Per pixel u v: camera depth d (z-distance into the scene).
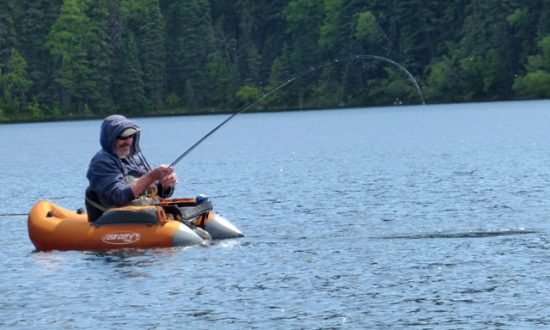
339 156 85.00
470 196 44.75
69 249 30.70
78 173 76.12
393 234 33.34
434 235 32.81
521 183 50.41
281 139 128.50
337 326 21.34
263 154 93.75
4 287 25.92
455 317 21.80
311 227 35.69
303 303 23.39
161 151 111.94
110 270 27.50
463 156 76.88
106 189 30.91
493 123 142.88
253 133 154.38
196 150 109.62
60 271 27.66
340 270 26.98
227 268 27.44
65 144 140.00
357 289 24.67
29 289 25.58
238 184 57.81
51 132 197.25
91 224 30.89
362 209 41.16
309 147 104.50
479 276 25.69
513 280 25.05
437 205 41.66
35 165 89.56
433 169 64.12
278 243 31.52
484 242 30.86
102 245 30.52
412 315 22.08
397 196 46.16
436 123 155.25
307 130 156.12
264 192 51.22
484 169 62.00
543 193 44.66
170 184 31.53
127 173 31.73
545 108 194.50
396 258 28.50
